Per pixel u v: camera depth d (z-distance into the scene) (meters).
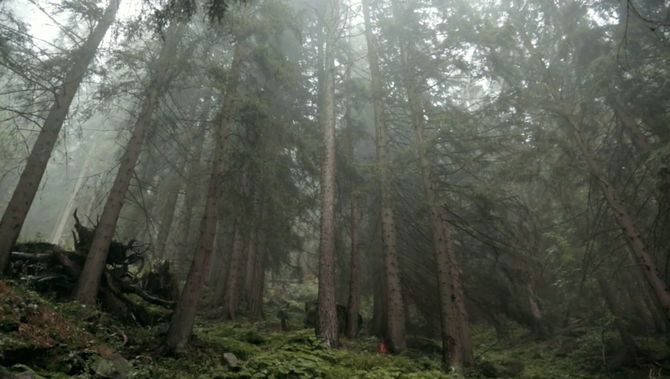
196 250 9.46
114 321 9.50
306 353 9.45
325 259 12.29
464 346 12.99
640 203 14.68
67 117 13.26
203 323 13.37
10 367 4.97
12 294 6.62
